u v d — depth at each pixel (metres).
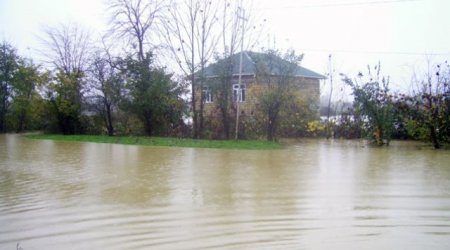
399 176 12.23
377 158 16.72
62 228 7.30
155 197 9.59
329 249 6.13
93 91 32.56
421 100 21.56
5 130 41.44
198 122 28.33
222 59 27.34
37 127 41.09
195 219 7.75
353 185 10.88
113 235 6.88
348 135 27.75
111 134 32.09
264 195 9.73
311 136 28.72
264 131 26.42
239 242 6.45
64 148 21.95
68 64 38.84
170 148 21.39
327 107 33.28
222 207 8.63
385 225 7.32
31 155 18.48
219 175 12.62
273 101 25.30
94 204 8.98
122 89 29.91
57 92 33.62
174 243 6.44
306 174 12.73
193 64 28.83
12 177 12.50
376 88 22.42
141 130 30.66
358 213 8.10
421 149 20.27
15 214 8.27
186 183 11.30
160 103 28.81
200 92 28.52
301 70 38.84
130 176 12.51
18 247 6.39
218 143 22.83
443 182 11.22
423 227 7.20
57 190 10.52
